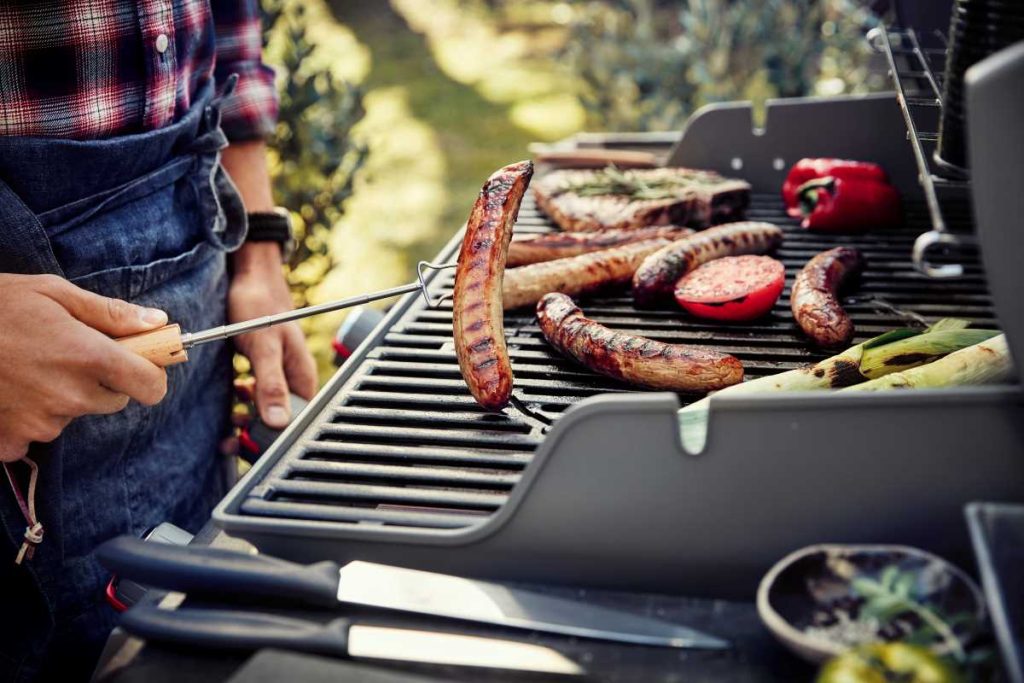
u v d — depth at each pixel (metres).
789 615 0.78
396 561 0.93
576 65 4.39
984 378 1.10
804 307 1.38
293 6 3.09
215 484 1.73
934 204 0.90
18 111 1.28
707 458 0.86
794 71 3.41
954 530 0.86
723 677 0.78
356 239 4.71
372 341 1.40
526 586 0.92
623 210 1.83
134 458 1.49
